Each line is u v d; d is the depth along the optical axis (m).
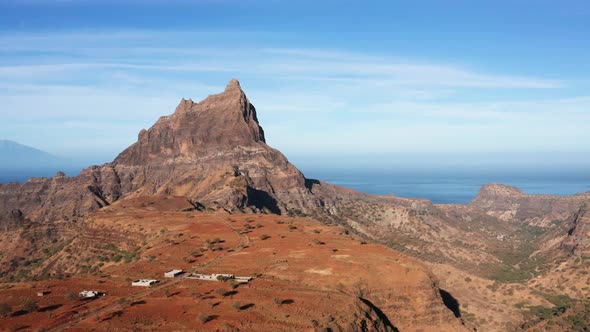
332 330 84.88
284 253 127.75
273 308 89.44
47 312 85.75
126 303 90.25
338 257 121.06
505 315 155.12
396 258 120.44
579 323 147.50
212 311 87.00
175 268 117.25
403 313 104.25
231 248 136.62
